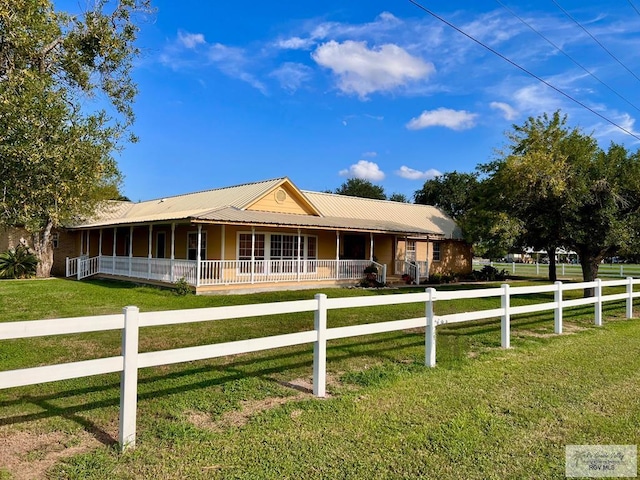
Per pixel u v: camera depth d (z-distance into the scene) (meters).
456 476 3.42
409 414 4.60
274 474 3.36
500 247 17.42
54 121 5.91
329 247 22.22
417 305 13.24
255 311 4.72
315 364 5.17
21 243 24.27
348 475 3.38
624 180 15.60
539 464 3.63
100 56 8.15
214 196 22.78
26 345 7.46
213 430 4.14
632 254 17.25
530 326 10.05
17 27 6.21
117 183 24.97
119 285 18.66
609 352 7.45
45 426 4.15
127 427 3.73
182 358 4.14
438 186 50.56
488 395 5.23
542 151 16.19
